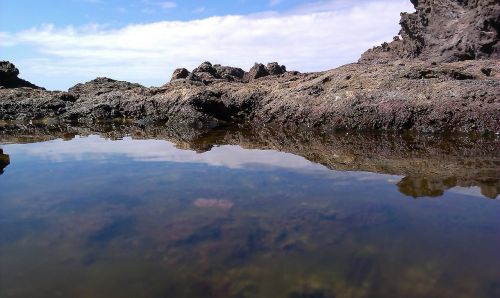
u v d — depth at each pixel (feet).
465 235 11.69
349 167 19.89
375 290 9.19
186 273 9.98
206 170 19.60
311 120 33.76
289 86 41.34
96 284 9.52
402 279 9.57
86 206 14.52
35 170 20.01
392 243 11.29
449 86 30.76
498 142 25.04
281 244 11.37
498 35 64.64
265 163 21.09
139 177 18.39
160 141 29.37
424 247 11.02
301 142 27.94
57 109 45.60
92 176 18.71
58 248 11.27
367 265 10.19
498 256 10.47
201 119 37.86
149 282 9.61
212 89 43.01
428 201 14.57
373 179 17.53
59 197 15.58
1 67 59.00
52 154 24.18
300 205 14.33
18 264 10.41
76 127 39.24
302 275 9.82
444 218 12.96
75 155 23.79
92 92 51.90
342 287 9.33
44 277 9.80
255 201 14.83
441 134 28.35
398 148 24.53
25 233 12.23
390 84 33.01
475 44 66.59
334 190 16.03
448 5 74.74
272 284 9.48
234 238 11.77
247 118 39.45
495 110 27.37
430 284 9.36
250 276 9.81
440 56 72.43
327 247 11.16
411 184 16.65
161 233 12.17
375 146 25.49
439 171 18.60
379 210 13.74
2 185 17.37
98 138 31.30
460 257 10.46
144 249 11.19
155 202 14.85
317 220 12.97
